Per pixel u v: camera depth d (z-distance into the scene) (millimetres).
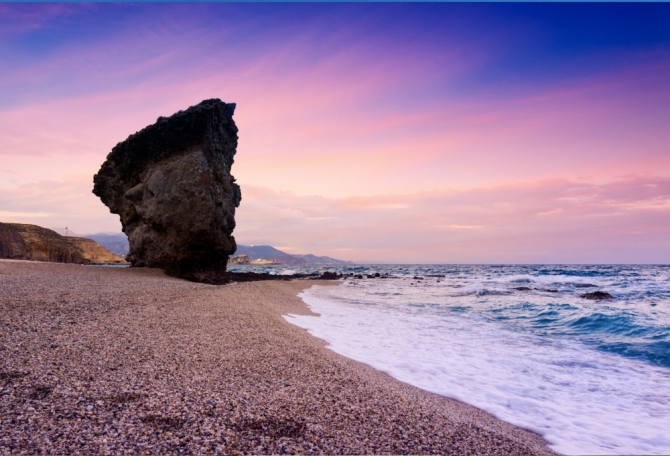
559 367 10211
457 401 7523
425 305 23297
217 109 30438
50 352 6875
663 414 7301
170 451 4215
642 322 16016
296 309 19219
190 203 26312
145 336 8680
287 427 5188
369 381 7816
